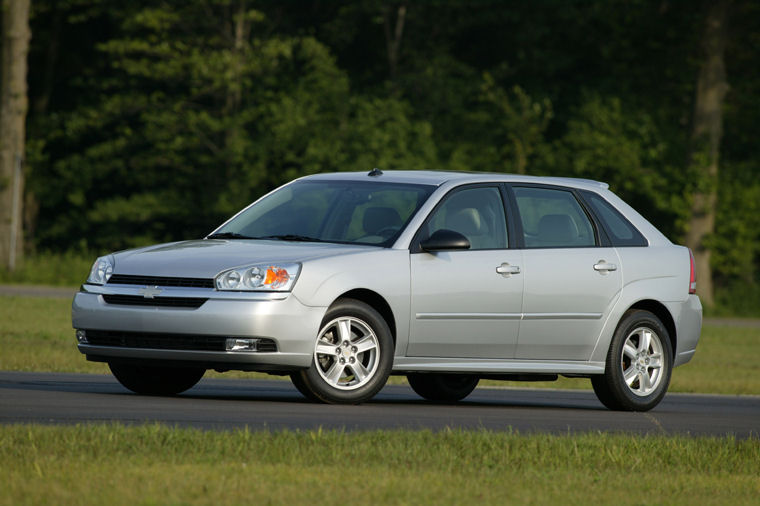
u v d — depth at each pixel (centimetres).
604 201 3247
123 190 14550
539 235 3056
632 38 13212
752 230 13100
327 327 2684
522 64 14638
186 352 2611
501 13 14412
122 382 2897
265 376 3847
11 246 11425
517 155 12788
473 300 2880
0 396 2602
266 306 2603
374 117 13512
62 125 14125
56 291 9500
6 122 11556
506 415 2781
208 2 13238
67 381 3191
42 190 13950
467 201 2966
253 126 13962
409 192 2938
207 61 12862
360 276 2716
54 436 1861
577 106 14312
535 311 2989
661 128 13275
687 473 1942
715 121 12225
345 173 3103
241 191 13288
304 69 14300
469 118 14288
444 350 2862
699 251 12312
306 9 14862
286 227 2938
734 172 13575
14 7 11550
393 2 14250
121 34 14138
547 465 1916
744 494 1748
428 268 2822
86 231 14262
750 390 4288
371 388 2744
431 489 1598
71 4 13812
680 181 12200
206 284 2625
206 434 1956
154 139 13512
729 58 13700
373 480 1642
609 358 3144
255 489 1534
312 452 1855
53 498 1429
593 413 3006
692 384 4447
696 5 12656
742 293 12556
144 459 1722
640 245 3259
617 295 3148
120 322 2655
